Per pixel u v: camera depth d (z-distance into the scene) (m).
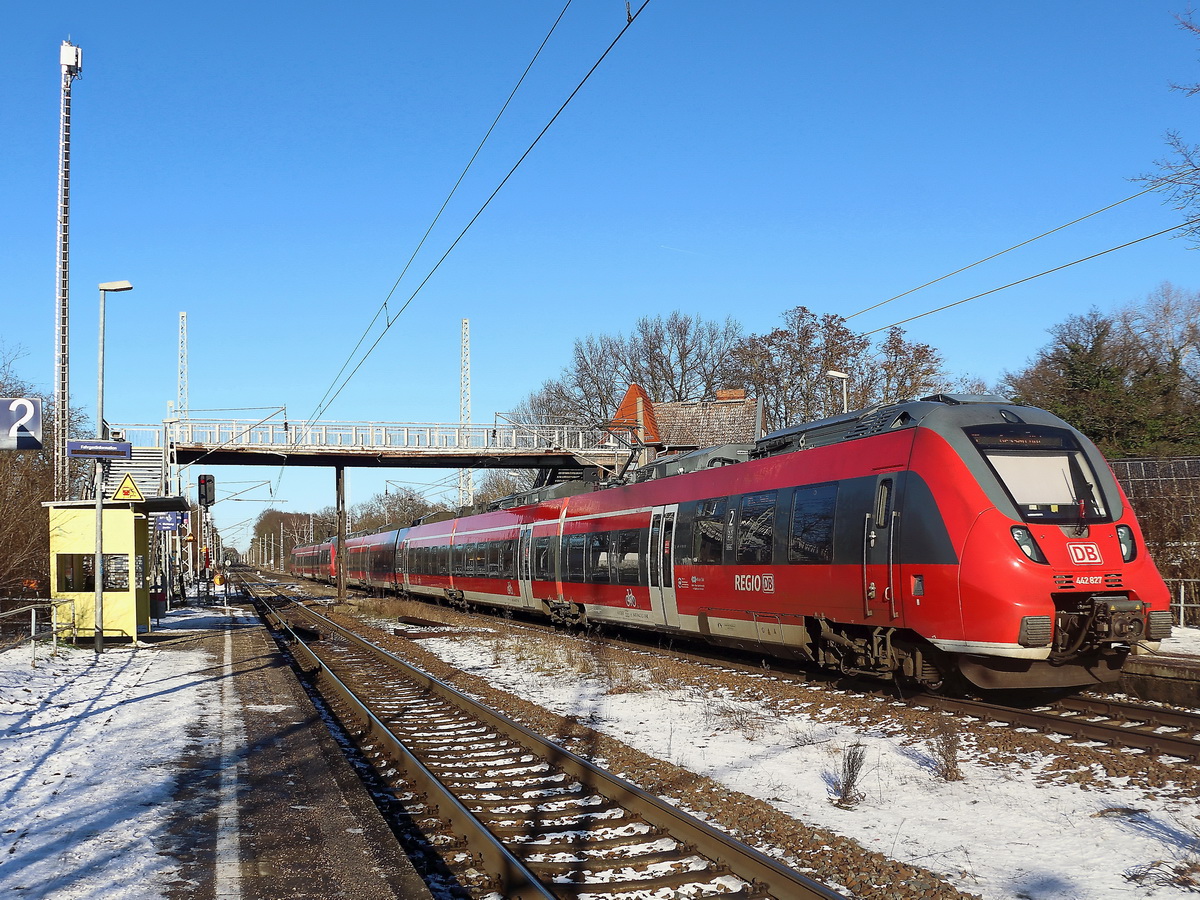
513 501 30.77
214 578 61.00
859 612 12.79
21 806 7.89
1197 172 19.11
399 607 35.03
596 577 22.19
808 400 49.47
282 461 43.88
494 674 17.31
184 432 40.84
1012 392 54.16
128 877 6.16
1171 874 6.09
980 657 11.28
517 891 6.18
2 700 13.11
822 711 11.98
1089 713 11.33
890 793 8.25
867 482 12.79
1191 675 12.03
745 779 8.90
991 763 9.10
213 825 7.36
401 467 46.03
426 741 11.23
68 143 29.33
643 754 9.69
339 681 15.73
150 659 18.75
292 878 6.18
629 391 47.84
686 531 17.86
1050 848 6.71
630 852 6.90
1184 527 21.98
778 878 5.90
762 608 15.21
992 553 10.85
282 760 9.68
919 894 5.80
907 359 47.81
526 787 8.85
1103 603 10.69
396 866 6.41
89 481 32.62
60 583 21.64
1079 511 11.26
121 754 9.90
